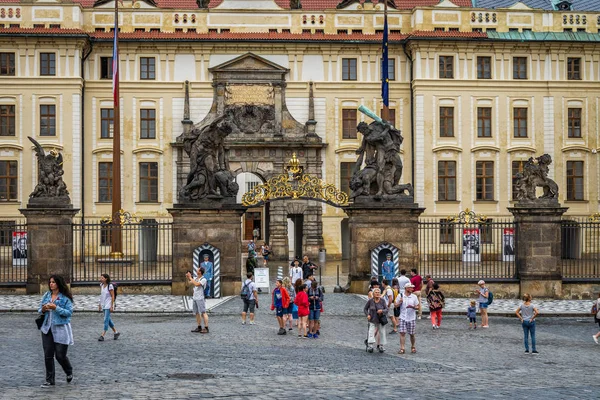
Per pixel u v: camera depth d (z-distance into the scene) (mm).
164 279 48500
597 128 80188
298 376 24156
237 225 47156
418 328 36875
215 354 28172
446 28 79188
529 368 26719
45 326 22172
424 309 42781
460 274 53688
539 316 41344
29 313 40594
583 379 24859
